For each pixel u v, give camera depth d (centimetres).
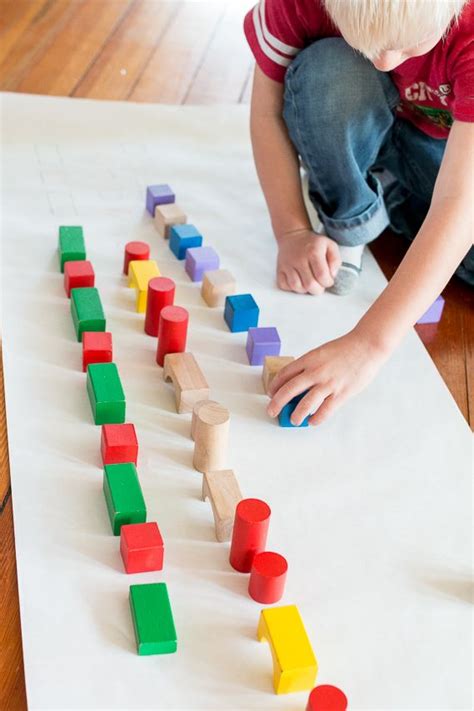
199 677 91
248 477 112
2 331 130
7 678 91
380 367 121
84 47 210
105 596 97
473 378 136
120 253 150
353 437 120
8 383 121
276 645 90
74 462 112
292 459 116
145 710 87
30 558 99
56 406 119
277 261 148
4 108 181
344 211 147
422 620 99
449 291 155
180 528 105
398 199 163
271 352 130
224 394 125
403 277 114
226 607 97
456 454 119
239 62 215
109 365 120
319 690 85
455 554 106
